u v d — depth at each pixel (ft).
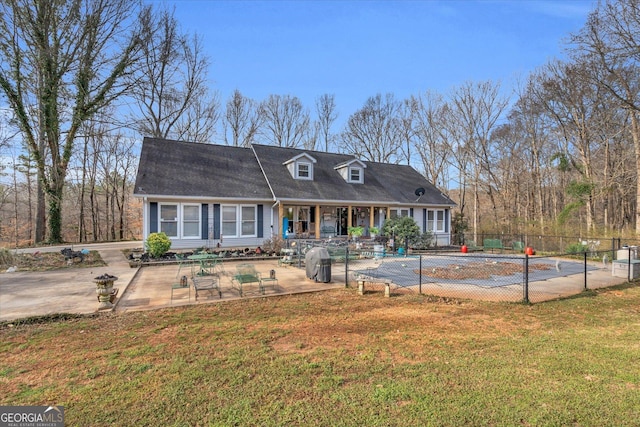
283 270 38.45
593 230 65.05
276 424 9.39
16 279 31.58
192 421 9.57
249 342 16.05
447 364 13.56
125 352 14.75
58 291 26.61
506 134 99.25
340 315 20.85
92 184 97.19
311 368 13.10
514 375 12.56
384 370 12.96
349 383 11.89
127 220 108.78
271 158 64.95
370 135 119.03
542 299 25.43
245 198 53.06
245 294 26.27
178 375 12.48
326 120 123.24
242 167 60.85
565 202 94.58
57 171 61.36
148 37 65.98
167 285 29.43
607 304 24.23
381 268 39.45
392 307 22.84
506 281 32.01
